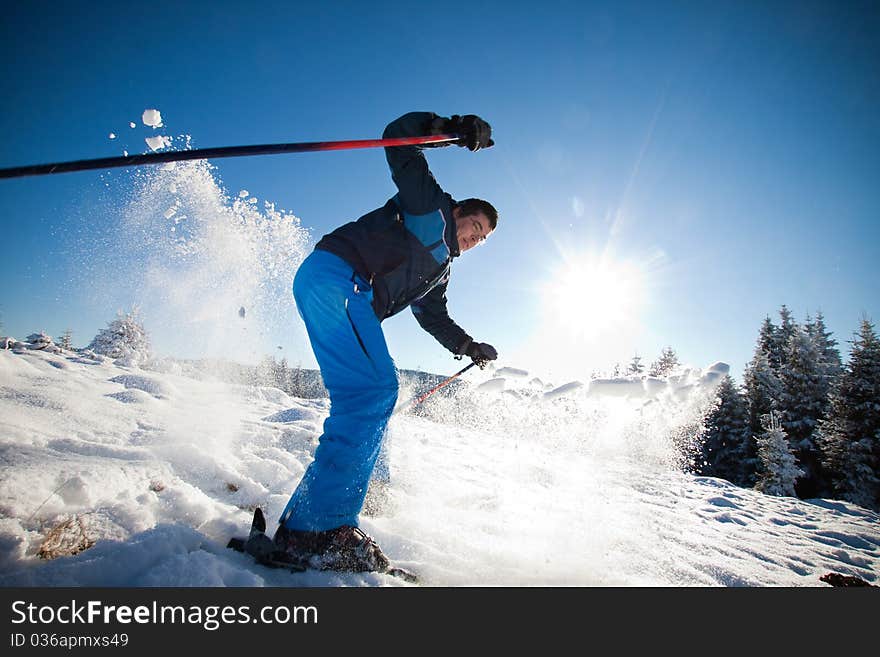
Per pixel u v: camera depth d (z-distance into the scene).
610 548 2.15
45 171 1.14
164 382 4.55
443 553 1.70
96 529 1.28
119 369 5.24
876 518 5.08
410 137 1.66
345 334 1.53
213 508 1.68
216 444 2.62
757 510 4.41
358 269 1.62
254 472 2.38
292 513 1.35
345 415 1.45
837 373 20.59
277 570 1.29
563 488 3.54
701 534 2.87
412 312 2.47
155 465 1.89
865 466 16.06
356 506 1.41
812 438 18.45
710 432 20.09
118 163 1.24
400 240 1.74
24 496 1.36
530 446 4.41
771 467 14.59
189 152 1.33
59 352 5.68
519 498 2.92
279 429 3.50
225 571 1.17
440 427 6.35
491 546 1.87
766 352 23.41
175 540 1.24
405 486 2.82
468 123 1.72
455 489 2.92
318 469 1.39
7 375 3.28
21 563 1.08
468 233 2.01
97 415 2.76
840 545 3.33
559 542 2.10
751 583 1.97
